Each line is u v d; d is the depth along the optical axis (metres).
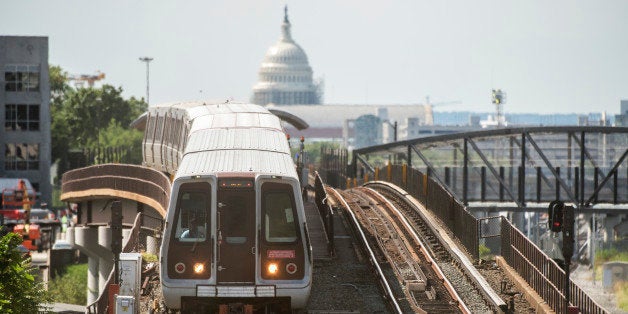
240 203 64.81
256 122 78.38
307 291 64.88
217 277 64.31
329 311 71.56
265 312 66.56
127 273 71.38
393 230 102.06
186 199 65.00
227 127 76.25
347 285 80.12
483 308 74.12
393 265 85.56
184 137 101.56
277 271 64.56
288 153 72.19
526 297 78.50
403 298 76.06
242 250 64.44
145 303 75.00
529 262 80.69
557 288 73.19
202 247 64.50
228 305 64.94
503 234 91.88
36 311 64.25
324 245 93.81
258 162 67.62
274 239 64.75
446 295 77.38
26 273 61.44
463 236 96.50
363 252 91.69
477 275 81.69
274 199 65.12
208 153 69.94
